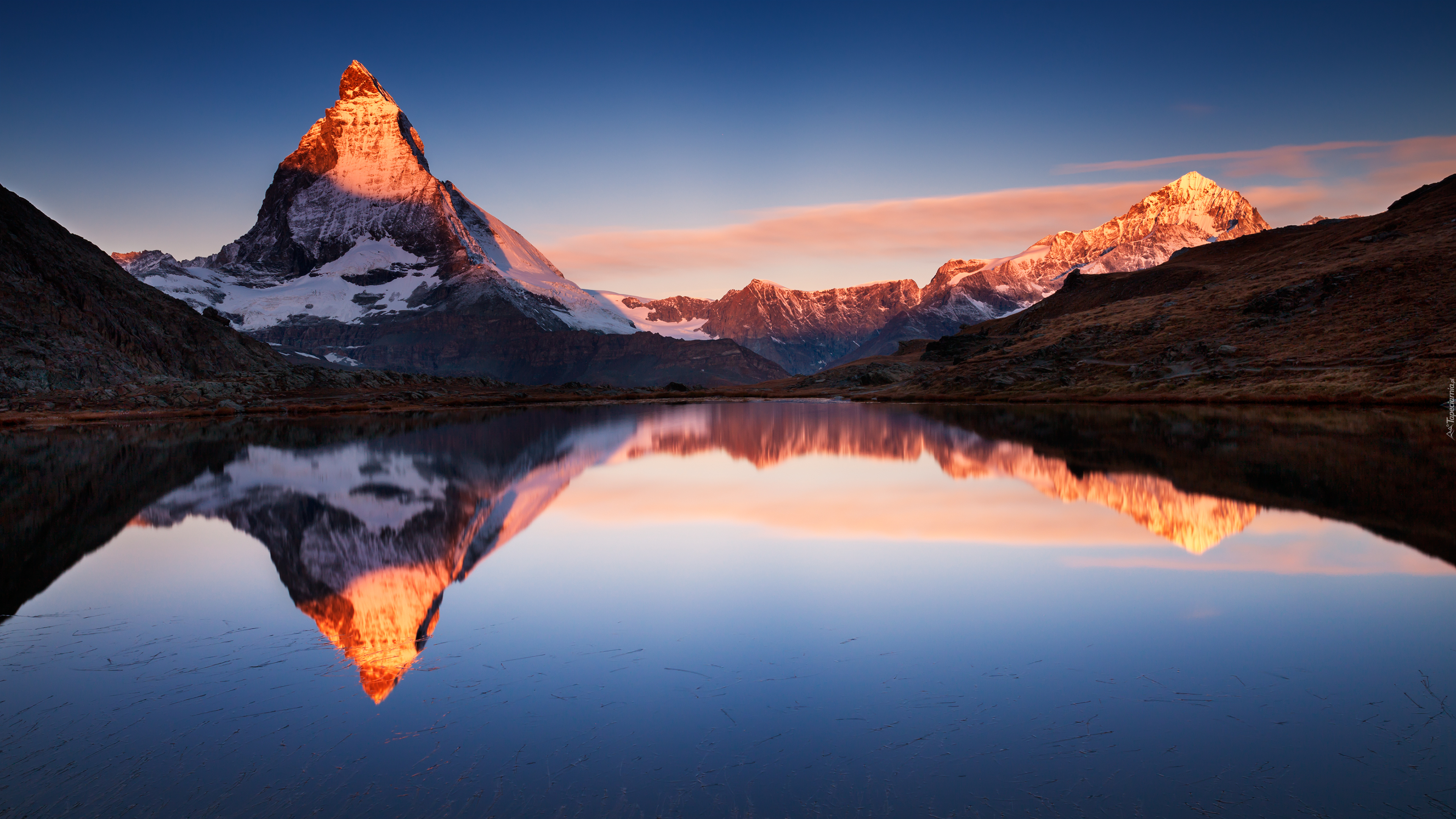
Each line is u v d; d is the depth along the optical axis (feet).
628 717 41.16
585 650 50.83
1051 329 580.30
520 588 65.46
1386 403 247.50
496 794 34.22
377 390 541.75
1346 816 31.86
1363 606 57.47
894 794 33.73
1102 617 56.29
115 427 313.73
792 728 39.91
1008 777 35.09
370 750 38.19
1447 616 54.95
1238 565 69.21
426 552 79.46
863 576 68.23
